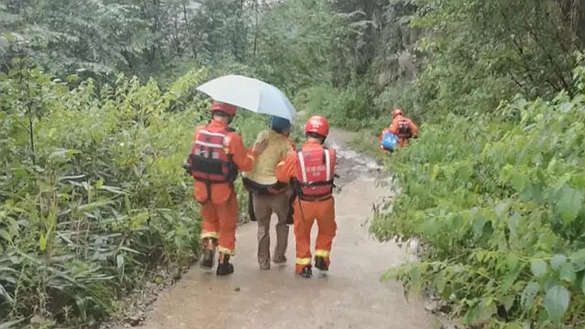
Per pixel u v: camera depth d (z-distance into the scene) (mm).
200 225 6574
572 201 2559
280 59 19125
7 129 5348
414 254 6316
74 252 4938
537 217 3057
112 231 5535
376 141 17531
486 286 3645
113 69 13266
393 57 20172
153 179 6492
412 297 5160
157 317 4754
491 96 8219
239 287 5441
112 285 5027
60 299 4539
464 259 4500
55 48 13203
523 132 4094
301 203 5582
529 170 3002
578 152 3373
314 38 20578
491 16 7957
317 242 5805
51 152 5445
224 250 5688
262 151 5836
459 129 5969
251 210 5934
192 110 8492
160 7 16281
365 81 22609
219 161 5426
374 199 10156
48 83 5922
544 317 3029
